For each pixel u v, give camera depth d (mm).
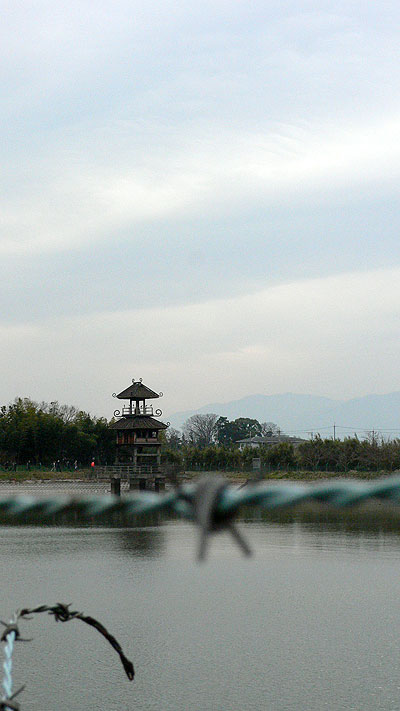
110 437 163250
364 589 42938
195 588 44188
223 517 2168
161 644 32625
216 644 32531
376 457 77750
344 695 26094
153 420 110188
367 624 35375
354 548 57688
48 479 139875
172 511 2311
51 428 153500
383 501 2613
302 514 83312
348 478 74125
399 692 26359
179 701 25766
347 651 31219
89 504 3584
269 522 76500
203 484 2211
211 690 26781
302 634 34000
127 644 32531
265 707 24781
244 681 27500
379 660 29922
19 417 155125
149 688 26953
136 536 69375
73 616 4977
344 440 99000
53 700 25734
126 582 46188
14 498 3891
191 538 67500
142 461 112625
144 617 37312
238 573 48438
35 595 42500
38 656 30781
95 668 29297
